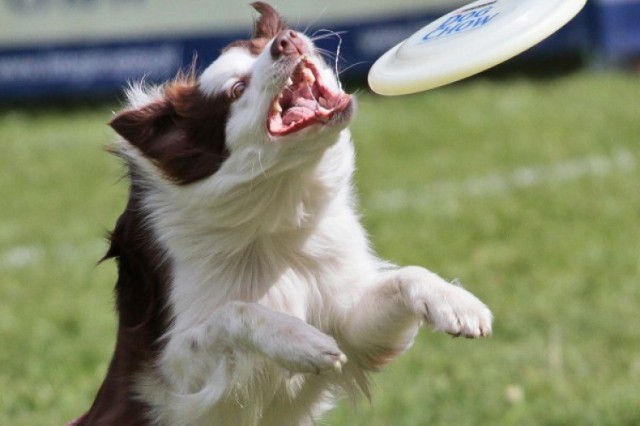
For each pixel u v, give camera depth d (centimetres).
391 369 1148
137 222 802
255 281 800
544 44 2603
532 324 1248
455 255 1493
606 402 1035
